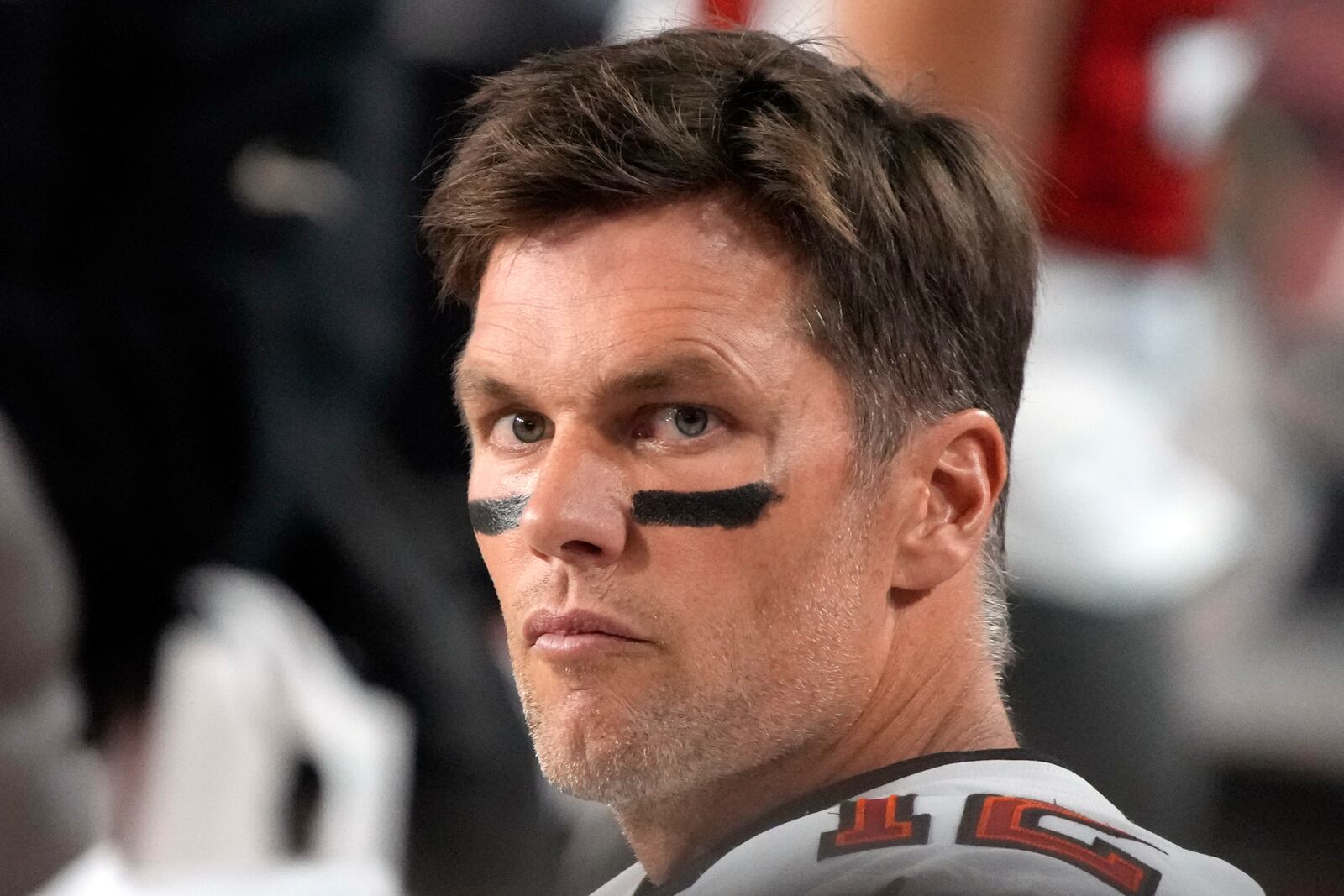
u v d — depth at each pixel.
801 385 5.29
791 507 5.28
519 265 5.39
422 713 12.12
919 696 5.64
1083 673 11.55
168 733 10.88
